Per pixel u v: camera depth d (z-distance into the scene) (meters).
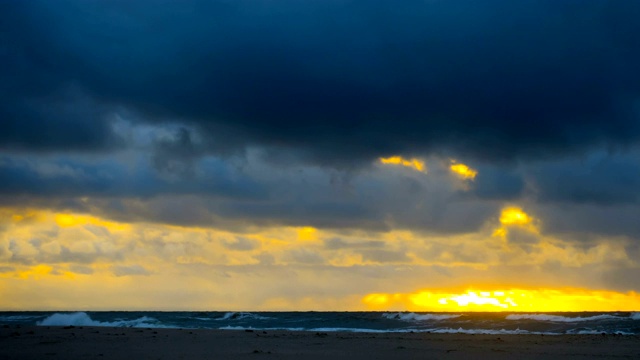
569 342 26.06
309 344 23.36
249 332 30.89
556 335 32.66
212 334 28.66
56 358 16.39
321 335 29.45
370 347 22.23
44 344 20.50
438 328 46.88
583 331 43.03
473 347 22.88
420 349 21.73
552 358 19.00
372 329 45.44
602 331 42.88
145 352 18.45
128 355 17.47
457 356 19.30
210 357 17.50
